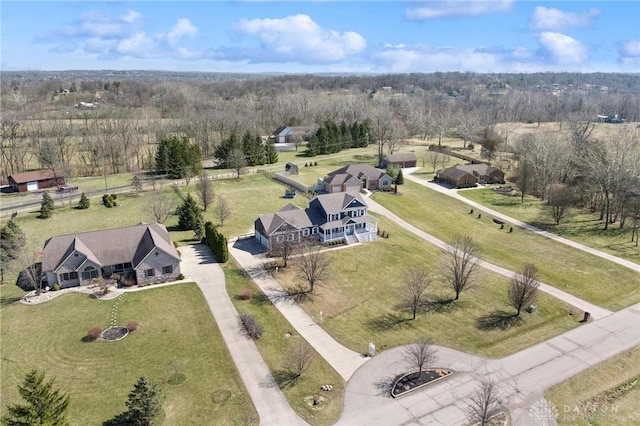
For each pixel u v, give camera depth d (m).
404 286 56.38
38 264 59.38
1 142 117.25
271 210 84.19
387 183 101.25
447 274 61.06
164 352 43.25
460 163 124.56
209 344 44.75
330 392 39.00
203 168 117.06
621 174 78.25
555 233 77.50
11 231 62.56
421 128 164.00
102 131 123.94
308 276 55.44
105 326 47.06
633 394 40.00
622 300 55.53
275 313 50.88
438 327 49.34
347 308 52.62
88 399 36.91
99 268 55.50
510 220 84.06
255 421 35.41
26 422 29.38
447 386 40.09
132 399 33.88
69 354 42.56
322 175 109.62
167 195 91.38
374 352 44.41
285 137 154.50
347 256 65.75
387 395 38.75
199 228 68.88
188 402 37.00
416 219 83.31
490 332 48.56
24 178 96.12
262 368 41.59
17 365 40.91
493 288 58.00
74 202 87.00
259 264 62.22
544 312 52.62
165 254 56.22
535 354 44.88
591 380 41.38
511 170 118.69
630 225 80.19
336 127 141.12
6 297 52.41
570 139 116.56
